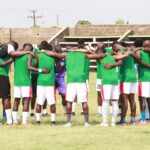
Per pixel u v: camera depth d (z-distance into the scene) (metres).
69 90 17.17
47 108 23.58
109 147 13.21
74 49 17.23
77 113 21.98
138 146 13.34
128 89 17.56
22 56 17.34
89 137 14.71
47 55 17.41
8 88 17.53
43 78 17.47
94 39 52.56
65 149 12.95
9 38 56.34
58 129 16.50
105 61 17.17
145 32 53.22
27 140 14.30
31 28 55.91
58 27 55.38
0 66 17.39
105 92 17.17
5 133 15.66
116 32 54.12
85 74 17.23
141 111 17.97
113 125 17.34
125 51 17.62
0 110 23.09
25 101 17.55
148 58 17.78
